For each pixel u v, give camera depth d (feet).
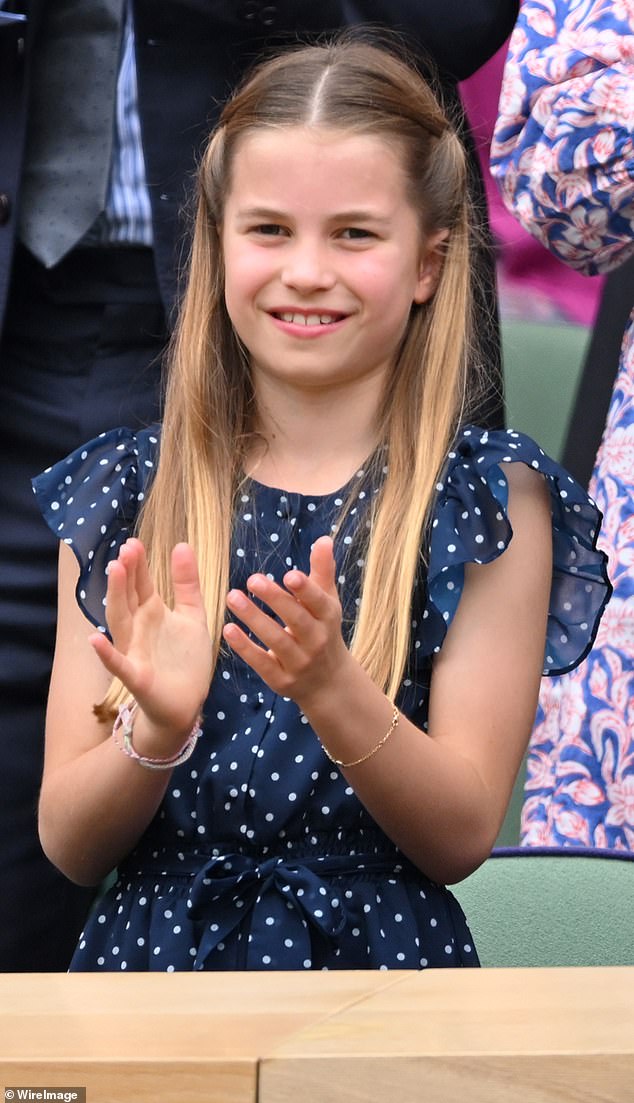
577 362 38.68
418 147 22.18
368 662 20.88
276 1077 11.40
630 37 27.17
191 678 17.78
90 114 28.02
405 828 19.54
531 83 27.55
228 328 23.38
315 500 22.29
